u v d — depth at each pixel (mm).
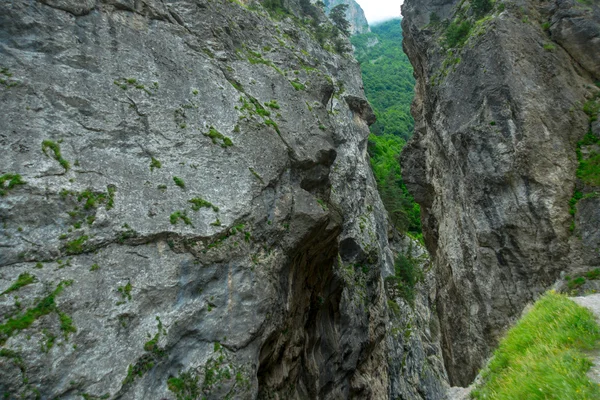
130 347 7578
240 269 9766
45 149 8203
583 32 20031
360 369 21422
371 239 25609
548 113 18391
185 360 8195
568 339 7086
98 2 10477
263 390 11000
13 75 8438
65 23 9625
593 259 15586
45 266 7367
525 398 5738
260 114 12578
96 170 8672
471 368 19797
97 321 7426
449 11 29984
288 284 11828
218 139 11016
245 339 9109
